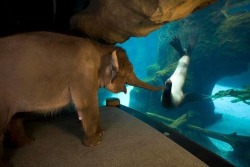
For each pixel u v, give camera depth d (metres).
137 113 3.98
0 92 2.21
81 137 3.02
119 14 2.82
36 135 3.08
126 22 2.88
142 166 2.38
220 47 18.44
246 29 17.22
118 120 3.60
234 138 15.02
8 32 3.84
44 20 4.12
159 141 2.91
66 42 2.48
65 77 2.47
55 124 3.47
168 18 2.43
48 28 4.19
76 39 2.59
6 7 3.72
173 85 11.79
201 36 19.55
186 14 2.54
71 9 4.14
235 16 18.36
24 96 2.35
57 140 2.94
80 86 2.52
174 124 17.88
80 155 2.58
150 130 3.24
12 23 3.86
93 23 3.38
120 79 2.96
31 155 2.58
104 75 2.77
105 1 2.90
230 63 18.84
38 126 3.38
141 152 2.65
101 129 3.01
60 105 2.63
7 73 2.22
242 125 19.95
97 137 2.81
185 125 18.25
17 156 2.55
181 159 2.50
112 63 2.55
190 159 2.50
